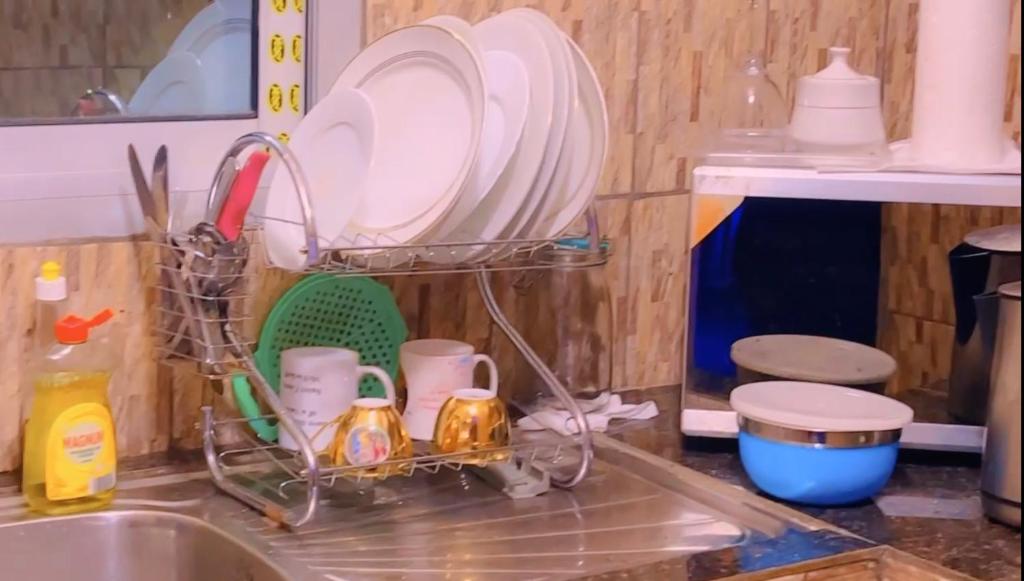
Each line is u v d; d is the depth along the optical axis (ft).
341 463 4.59
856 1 7.06
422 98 4.98
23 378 4.93
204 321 4.67
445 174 4.77
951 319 5.47
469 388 5.27
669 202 6.57
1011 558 4.48
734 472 5.38
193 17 5.41
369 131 4.65
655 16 6.37
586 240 5.59
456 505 4.96
